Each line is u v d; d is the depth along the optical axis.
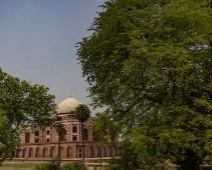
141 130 15.41
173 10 17.08
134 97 17.77
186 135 15.39
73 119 93.44
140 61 16.45
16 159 86.94
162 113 16.09
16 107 41.41
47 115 46.47
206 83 17.62
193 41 17.05
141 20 17.88
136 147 14.44
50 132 97.44
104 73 19.30
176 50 16.00
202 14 17.12
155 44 16.80
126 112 18.20
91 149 84.06
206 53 18.02
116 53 17.95
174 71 16.75
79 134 92.38
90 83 22.77
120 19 18.58
